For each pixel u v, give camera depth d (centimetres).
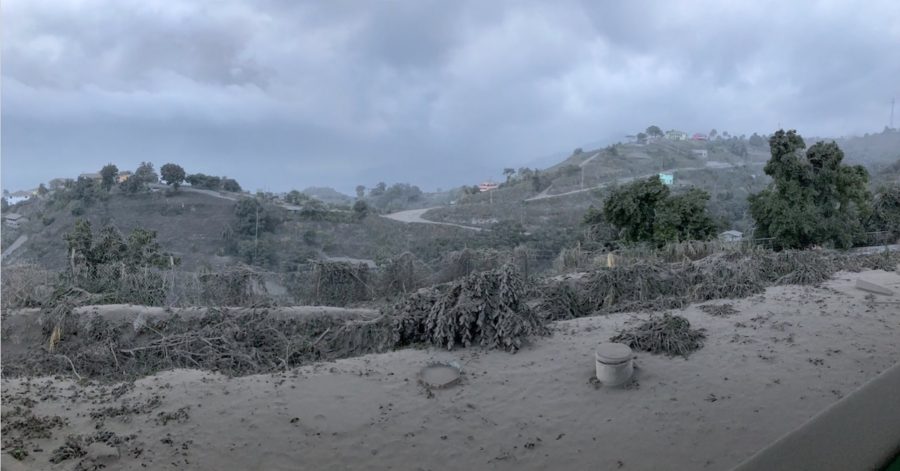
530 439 570
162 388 706
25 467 508
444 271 1338
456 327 848
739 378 667
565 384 695
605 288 1099
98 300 1088
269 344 909
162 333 916
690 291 1090
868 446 157
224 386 713
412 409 645
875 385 196
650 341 786
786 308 938
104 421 611
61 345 894
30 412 630
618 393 657
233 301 1145
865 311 899
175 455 544
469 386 704
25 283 1109
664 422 582
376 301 1234
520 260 1312
